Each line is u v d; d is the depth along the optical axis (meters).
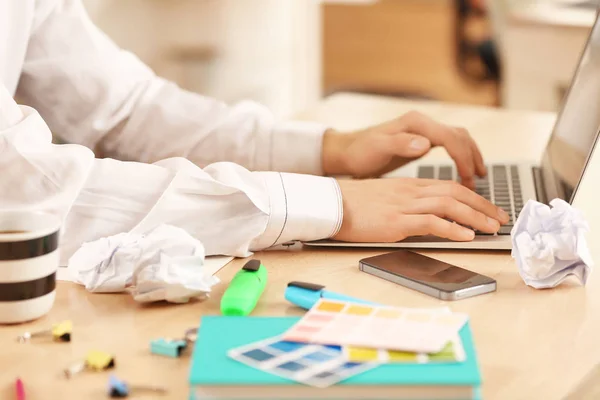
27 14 1.06
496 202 1.03
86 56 1.16
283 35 3.51
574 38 2.38
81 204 0.84
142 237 0.80
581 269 0.80
